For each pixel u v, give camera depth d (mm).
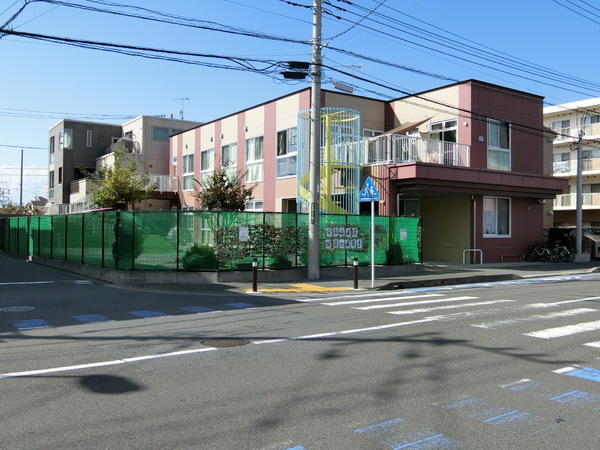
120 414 4883
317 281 16719
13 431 4477
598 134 38875
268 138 26531
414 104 24062
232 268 16203
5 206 65188
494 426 4582
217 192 23578
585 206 39438
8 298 12820
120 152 33094
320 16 16250
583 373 6242
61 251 21500
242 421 4699
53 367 6547
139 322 9664
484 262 24047
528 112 25562
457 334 8492
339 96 24719
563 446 4164
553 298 13008
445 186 21281
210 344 7809
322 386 5730
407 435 4383
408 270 19656
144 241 16062
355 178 20969
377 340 8055
